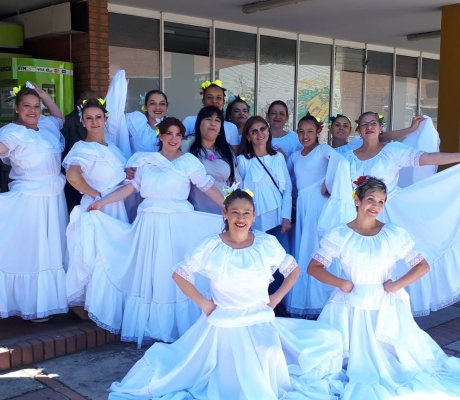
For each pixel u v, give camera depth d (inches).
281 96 406.0
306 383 135.3
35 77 269.0
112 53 316.5
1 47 299.1
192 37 351.6
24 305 166.7
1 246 162.4
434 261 184.2
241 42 378.3
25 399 134.2
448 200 183.8
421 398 131.5
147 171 165.3
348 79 450.0
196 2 310.5
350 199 179.2
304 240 190.2
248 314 130.3
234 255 129.6
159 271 163.9
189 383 133.3
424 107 518.9
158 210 163.8
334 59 435.5
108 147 172.1
